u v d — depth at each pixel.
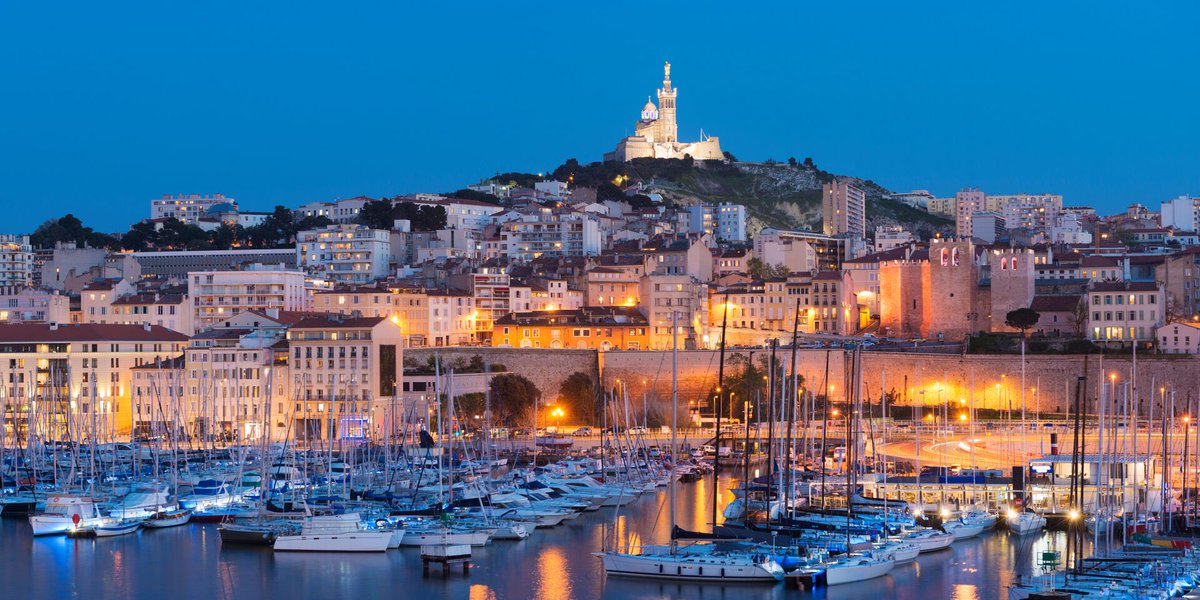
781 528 190.38
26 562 192.38
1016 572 176.88
